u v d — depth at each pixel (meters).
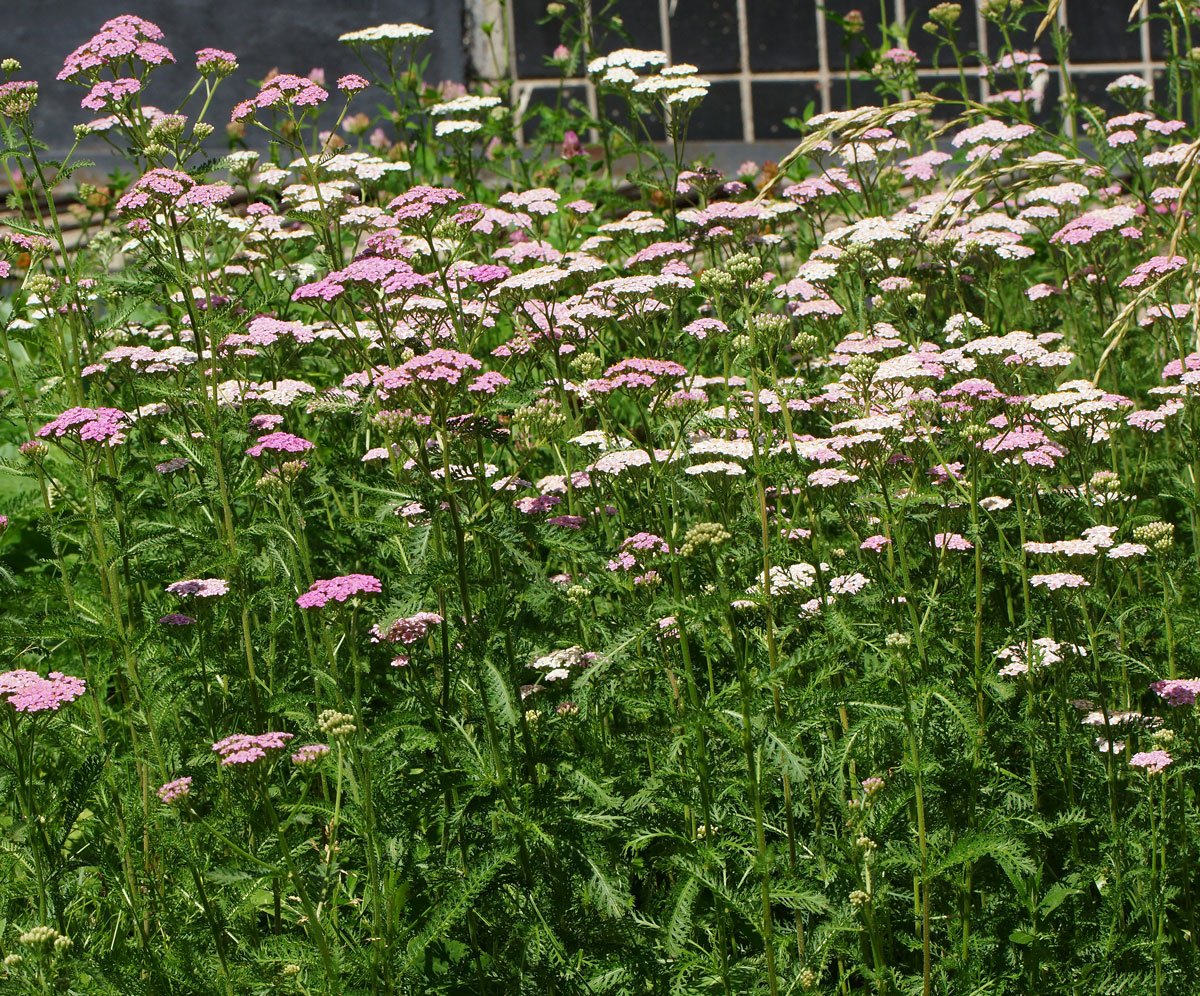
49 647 4.23
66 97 9.19
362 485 3.28
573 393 4.52
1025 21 9.50
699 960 3.00
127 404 4.83
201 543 3.87
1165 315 5.24
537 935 3.06
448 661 3.33
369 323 5.11
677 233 6.38
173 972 2.98
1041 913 3.24
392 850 3.05
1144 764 3.27
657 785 3.09
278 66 9.45
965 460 4.48
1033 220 6.91
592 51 7.59
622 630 3.20
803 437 4.42
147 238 4.68
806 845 3.28
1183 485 4.61
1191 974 3.25
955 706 3.22
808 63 9.59
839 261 5.68
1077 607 3.89
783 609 3.74
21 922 3.14
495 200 7.26
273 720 3.81
